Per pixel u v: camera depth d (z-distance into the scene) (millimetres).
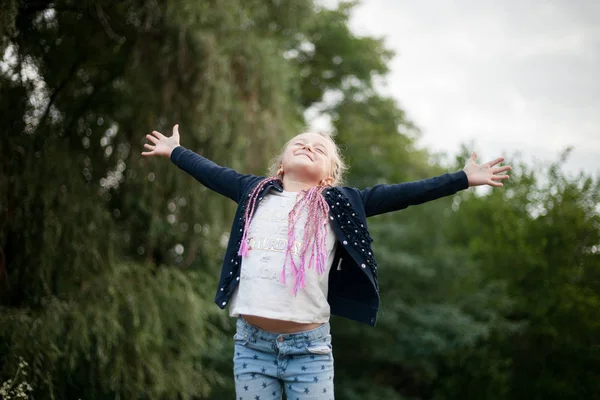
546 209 15547
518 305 14922
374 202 2688
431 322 13375
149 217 7746
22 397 4711
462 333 13289
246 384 2537
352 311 2646
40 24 6348
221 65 6906
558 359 14617
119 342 6406
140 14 6508
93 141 7391
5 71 6035
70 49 6848
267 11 7668
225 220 7605
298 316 2428
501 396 14594
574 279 14961
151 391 6453
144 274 6969
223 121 7059
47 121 6723
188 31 6852
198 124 6953
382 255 13453
